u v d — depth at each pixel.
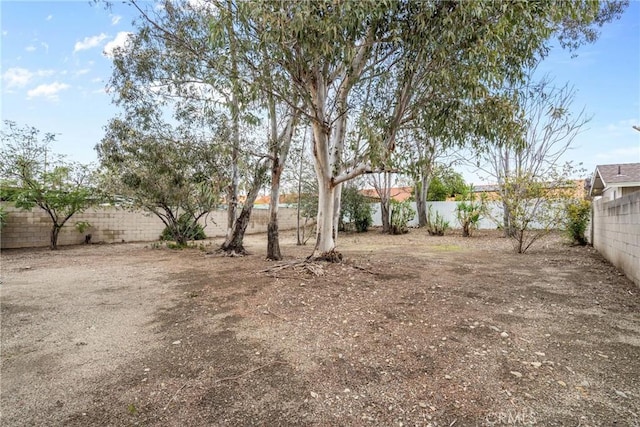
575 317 3.51
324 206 6.57
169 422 1.85
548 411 1.91
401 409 1.95
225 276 5.79
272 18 3.62
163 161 8.94
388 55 4.98
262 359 2.59
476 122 5.09
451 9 4.07
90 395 2.12
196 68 6.80
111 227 12.86
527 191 8.63
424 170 6.03
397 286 4.89
